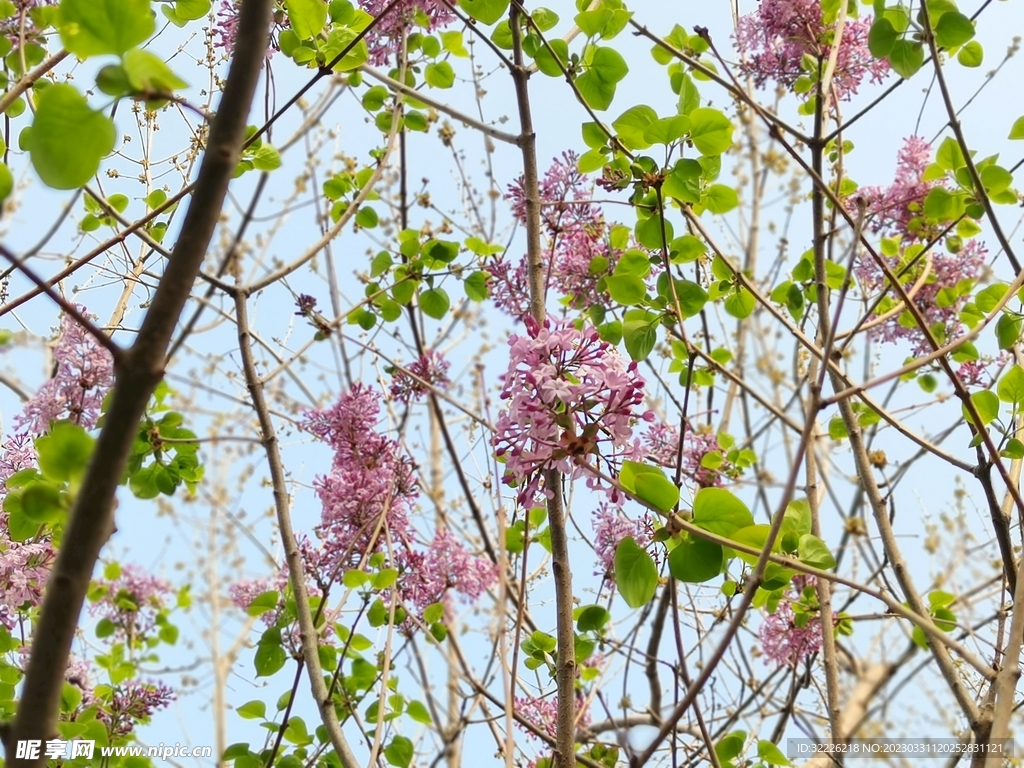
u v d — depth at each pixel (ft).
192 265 5.96
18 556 12.81
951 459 12.51
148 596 21.62
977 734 11.24
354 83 17.51
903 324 16.55
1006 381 12.81
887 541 13.29
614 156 14.05
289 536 13.02
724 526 9.54
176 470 14.76
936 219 15.20
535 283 12.37
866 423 16.94
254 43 6.28
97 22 6.10
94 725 13.29
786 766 13.83
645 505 9.48
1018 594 9.89
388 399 17.30
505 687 9.00
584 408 9.99
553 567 10.59
